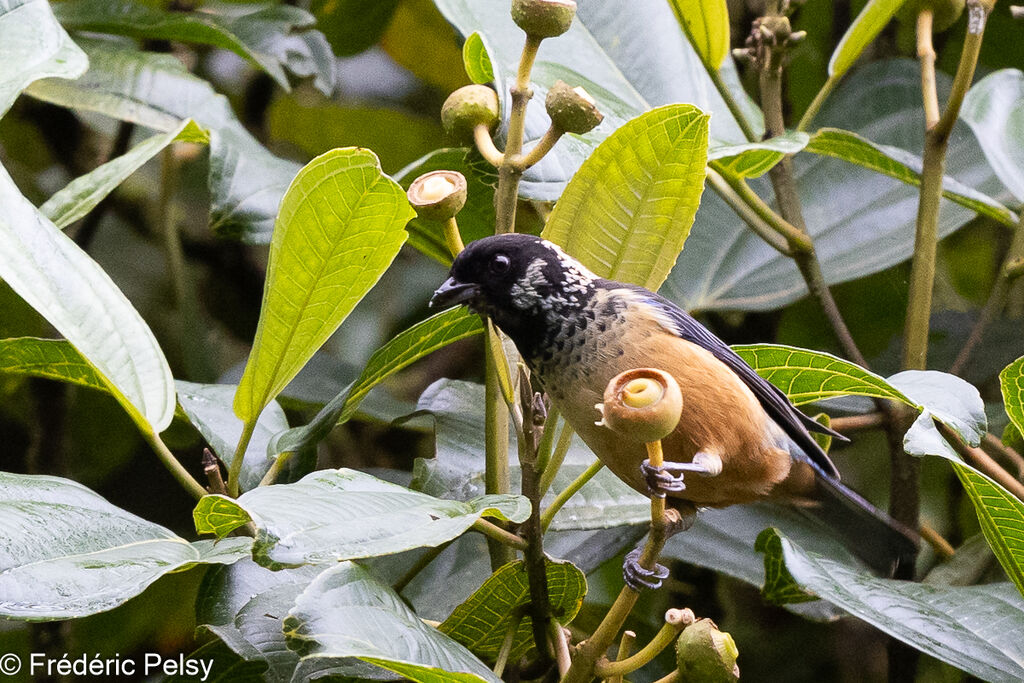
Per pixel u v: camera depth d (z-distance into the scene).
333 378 7.80
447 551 6.40
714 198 8.43
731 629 8.83
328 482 3.95
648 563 4.02
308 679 4.61
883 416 6.72
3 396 8.41
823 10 9.58
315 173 4.25
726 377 5.35
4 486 4.30
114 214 10.04
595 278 5.40
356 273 4.60
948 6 6.67
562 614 4.83
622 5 7.41
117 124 9.20
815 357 5.15
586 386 5.20
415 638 3.94
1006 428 6.52
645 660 3.99
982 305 9.93
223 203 6.20
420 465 5.72
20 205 4.68
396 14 9.98
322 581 3.95
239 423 5.83
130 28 7.53
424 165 6.19
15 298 7.52
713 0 6.55
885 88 8.66
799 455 5.80
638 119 4.54
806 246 6.89
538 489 4.52
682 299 8.17
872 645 8.63
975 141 8.37
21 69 5.12
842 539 6.24
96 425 8.59
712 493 5.80
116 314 4.75
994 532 4.84
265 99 10.16
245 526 5.33
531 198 5.33
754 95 9.26
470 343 10.07
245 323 10.15
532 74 6.41
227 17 8.29
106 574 4.03
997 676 4.86
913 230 8.18
